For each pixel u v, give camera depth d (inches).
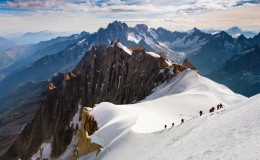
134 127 2684.5
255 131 1216.8
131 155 2113.7
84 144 3304.6
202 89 5049.2
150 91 6924.2
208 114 2100.1
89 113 4018.2
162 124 3026.6
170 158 1454.2
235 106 1903.3
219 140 1302.9
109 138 2965.1
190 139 1585.9
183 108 3838.6
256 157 966.4
